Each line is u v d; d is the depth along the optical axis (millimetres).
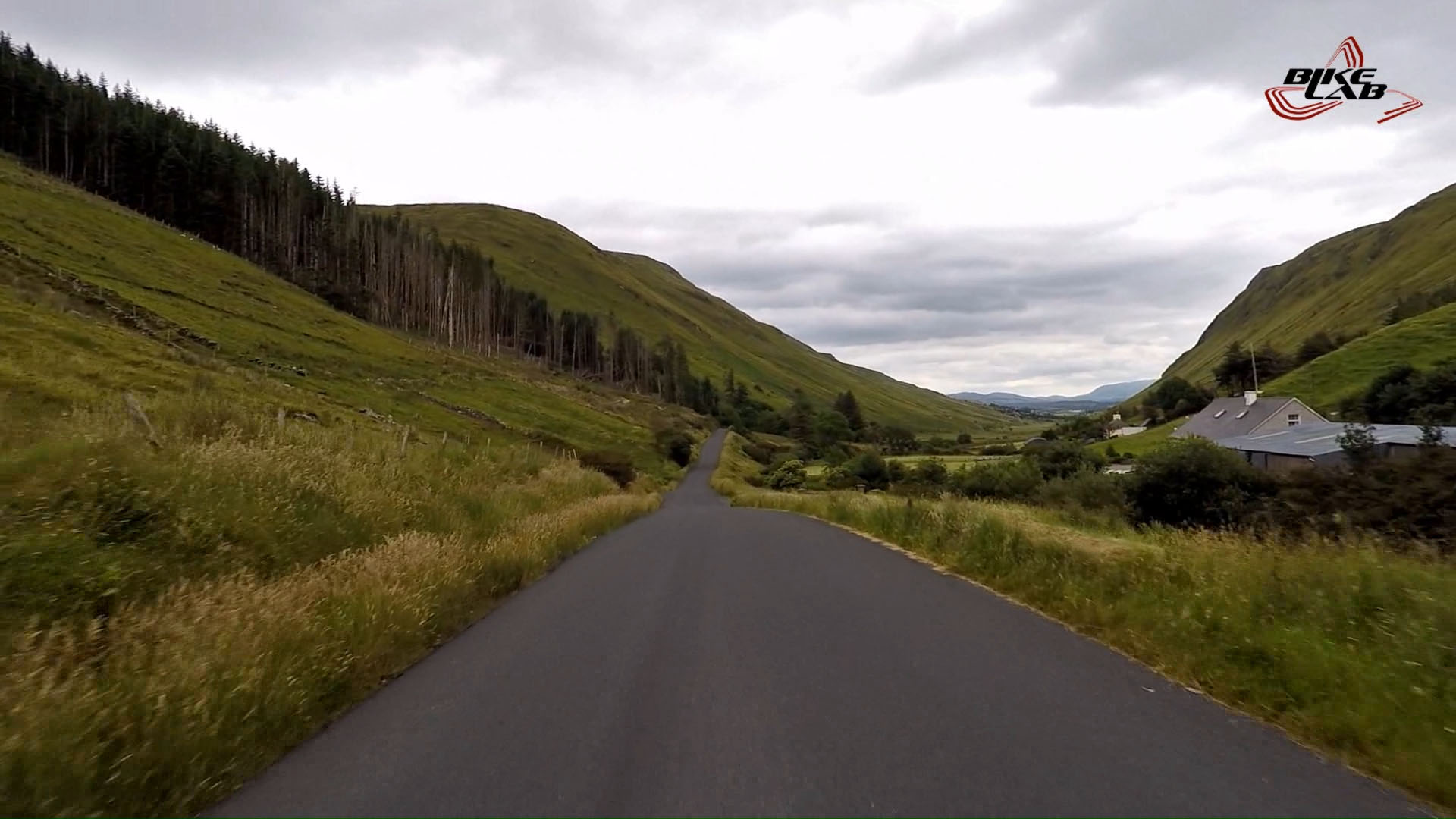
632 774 4902
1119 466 66125
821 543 17234
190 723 5047
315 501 11625
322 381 54625
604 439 80438
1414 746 5062
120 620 6918
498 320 139000
